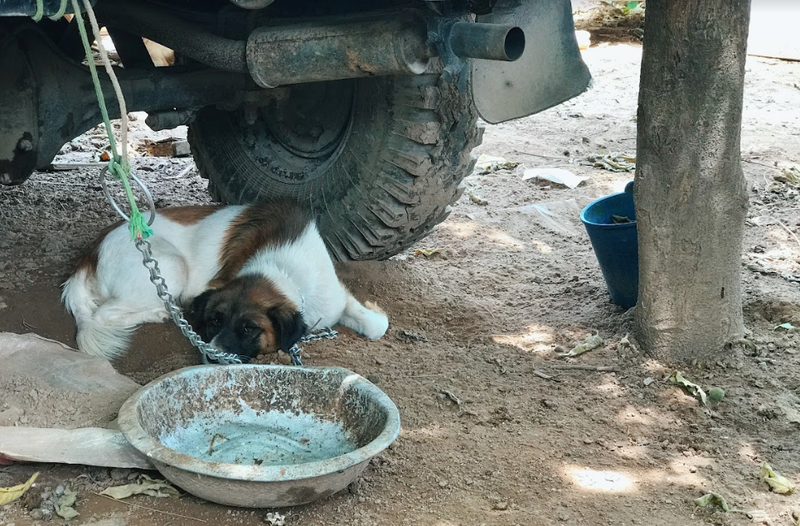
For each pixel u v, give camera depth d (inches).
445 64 127.0
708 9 128.7
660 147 133.0
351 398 121.3
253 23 134.6
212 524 112.5
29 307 138.6
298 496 111.7
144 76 139.2
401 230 147.0
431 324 145.3
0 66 131.3
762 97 265.1
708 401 131.4
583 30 337.7
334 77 128.7
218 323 134.6
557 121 247.6
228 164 159.0
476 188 191.9
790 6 353.4
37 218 159.9
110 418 121.6
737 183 134.0
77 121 136.3
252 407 122.8
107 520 112.6
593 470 120.7
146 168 192.4
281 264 138.9
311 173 152.2
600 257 147.7
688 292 135.6
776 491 119.0
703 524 114.7
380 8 136.8
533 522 113.8
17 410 121.1
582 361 138.2
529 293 155.0
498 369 136.5
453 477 118.6
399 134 141.3
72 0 107.7
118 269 137.2
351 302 142.6
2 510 113.3
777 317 145.9
